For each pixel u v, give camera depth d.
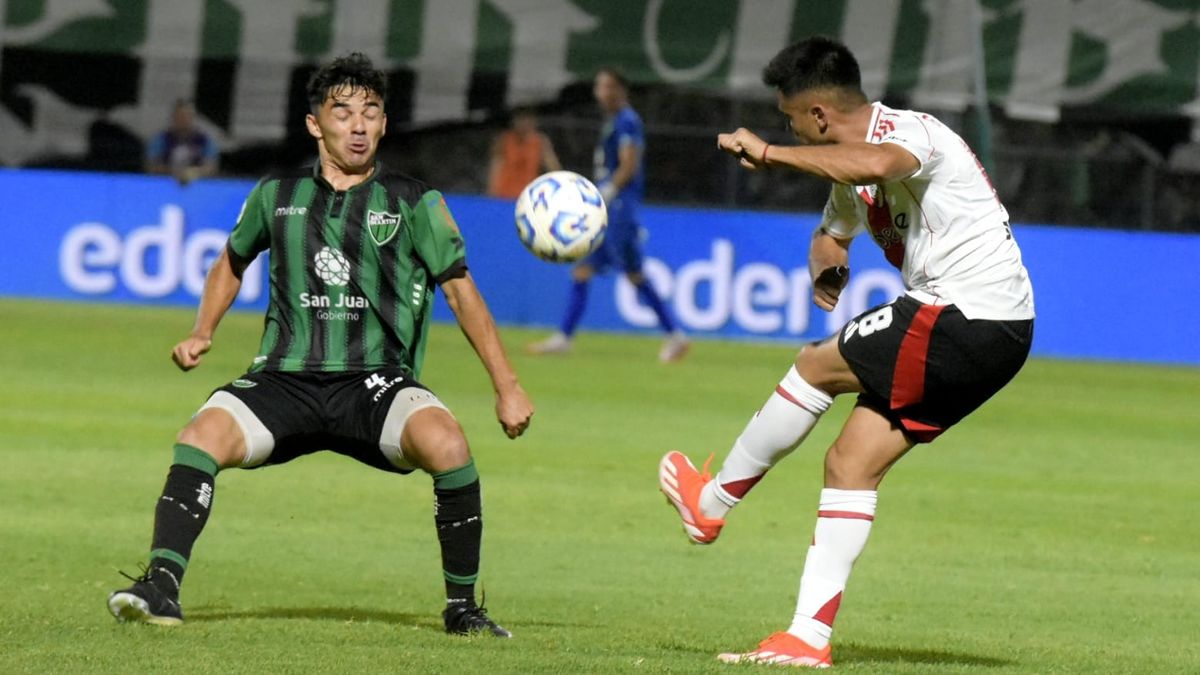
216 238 75.12
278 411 20.80
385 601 24.28
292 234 21.00
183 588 24.72
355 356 21.05
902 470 41.41
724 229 76.19
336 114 20.91
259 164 77.81
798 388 20.00
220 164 77.62
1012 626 24.09
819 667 19.36
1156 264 77.75
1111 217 82.38
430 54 77.19
